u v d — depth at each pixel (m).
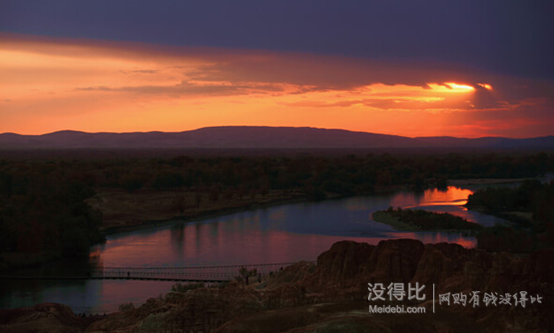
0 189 143.12
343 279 51.69
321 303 45.97
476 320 41.88
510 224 135.75
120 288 83.06
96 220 131.25
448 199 194.38
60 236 110.50
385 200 193.75
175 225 144.75
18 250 104.56
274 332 39.88
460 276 46.97
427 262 49.19
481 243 103.62
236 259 101.00
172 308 47.44
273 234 127.31
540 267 43.97
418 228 130.88
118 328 48.91
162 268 93.81
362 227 134.75
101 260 103.12
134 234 131.50
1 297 78.81
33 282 87.19
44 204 125.81
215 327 45.50
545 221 129.12
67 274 92.38
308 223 142.88
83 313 65.69
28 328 51.12
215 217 158.88
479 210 160.25
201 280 83.19
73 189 140.38
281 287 49.38
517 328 40.31
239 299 47.16
